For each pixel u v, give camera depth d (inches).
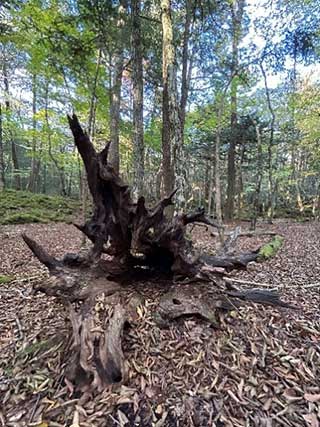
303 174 605.6
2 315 109.3
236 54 255.4
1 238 278.8
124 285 97.4
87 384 68.8
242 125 416.5
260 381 71.4
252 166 550.6
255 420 62.2
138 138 250.7
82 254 103.0
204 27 238.1
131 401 64.9
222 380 70.7
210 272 96.1
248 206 614.9
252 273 162.2
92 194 96.2
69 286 91.4
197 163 668.7
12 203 454.3
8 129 524.4
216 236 278.5
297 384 71.5
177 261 94.7
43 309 111.4
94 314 81.4
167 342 79.0
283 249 241.4
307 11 242.4
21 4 202.4
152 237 95.2
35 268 174.2
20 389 71.7
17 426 61.9
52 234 311.3
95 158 90.2
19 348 86.7
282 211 602.2
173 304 87.4
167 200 93.1
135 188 248.4
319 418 63.4
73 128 84.7
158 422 61.1
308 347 83.4
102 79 261.1
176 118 187.9
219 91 299.4
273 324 90.3
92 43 215.8
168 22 186.7
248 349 79.7
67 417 62.8
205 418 62.1
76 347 74.5
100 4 191.3
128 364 72.6
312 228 403.5
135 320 83.4
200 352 77.0
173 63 186.7
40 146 587.5
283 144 609.0
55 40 209.0
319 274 164.6
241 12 265.9
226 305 91.4
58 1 214.1
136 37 226.5
